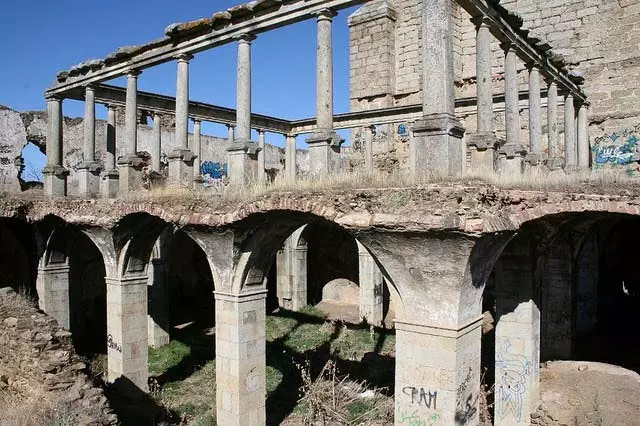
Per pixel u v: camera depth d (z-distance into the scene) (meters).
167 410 14.94
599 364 16.52
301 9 13.54
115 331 16.94
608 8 22.55
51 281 19.84
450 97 10.41
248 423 13.01
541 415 13.23
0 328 13.62
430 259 9.13
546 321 17.53
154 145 23.03
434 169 10.19
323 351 20.34
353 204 9.96
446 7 10.40
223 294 13.12
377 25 29.14
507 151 14.92
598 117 22.53
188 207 13.20
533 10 24.53
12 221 19.36
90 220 16.34
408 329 9.70
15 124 27.27
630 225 24.17
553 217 11.18
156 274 22.16
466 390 9.56
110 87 21.48
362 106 29.88
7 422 10.95
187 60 16.84
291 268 28.64
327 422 14.20
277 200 11.18
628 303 26.14
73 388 12.17
